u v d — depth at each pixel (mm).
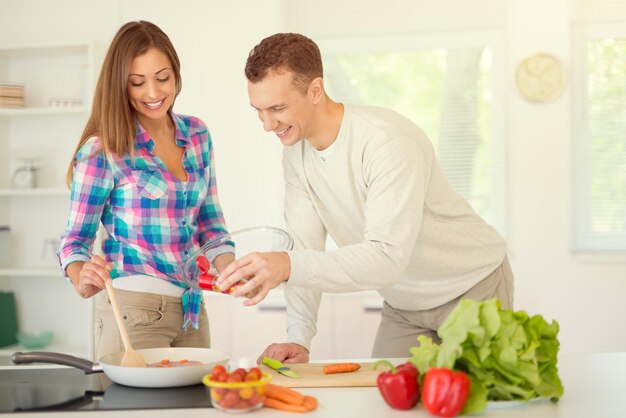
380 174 1862
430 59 4508
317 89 1912
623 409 1414
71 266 1937
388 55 4547
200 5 4566
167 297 2068
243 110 4547
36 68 4707
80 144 2041
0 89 4449
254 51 1869
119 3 4625
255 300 1644
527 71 4285
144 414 1379
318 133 1996
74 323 4672
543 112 4301
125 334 1662
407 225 1806
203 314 2219
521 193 4324
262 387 1394
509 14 4352
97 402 1464
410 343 2289
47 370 1818
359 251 1736
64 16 4668
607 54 4387
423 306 2207
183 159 2145
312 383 1604
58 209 4703
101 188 2012
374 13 4523
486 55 4441
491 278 2209
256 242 2650
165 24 4598
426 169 1994
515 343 1364
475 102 4461
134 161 2023
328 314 4445
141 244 2053
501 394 1404
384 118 1955
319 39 4594
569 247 4305
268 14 4520
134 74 1977
